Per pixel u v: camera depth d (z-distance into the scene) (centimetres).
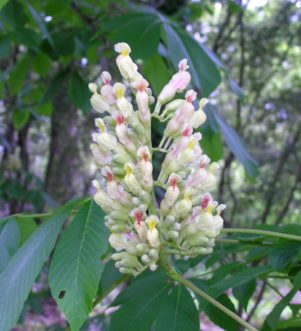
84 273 19
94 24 53
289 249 24
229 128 40
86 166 127
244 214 109
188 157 21
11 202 88
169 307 24
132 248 21
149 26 34
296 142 100
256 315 101
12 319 18
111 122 22
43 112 65
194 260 30
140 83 22
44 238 21
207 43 97
